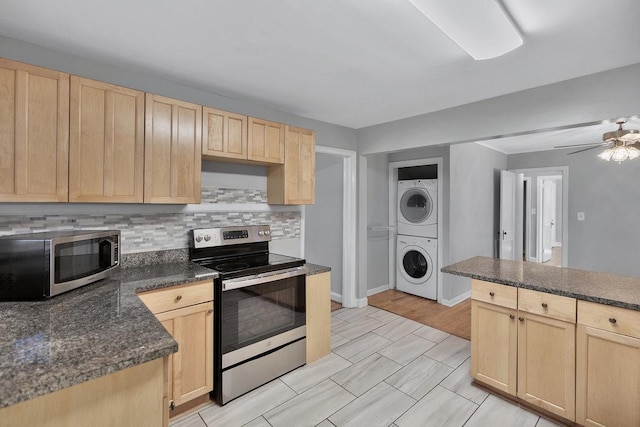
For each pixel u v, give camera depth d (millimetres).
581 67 2160
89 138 1899
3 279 1487
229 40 1854
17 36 1812
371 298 4469
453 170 4191
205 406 2127
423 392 2283
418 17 1619
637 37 1765
